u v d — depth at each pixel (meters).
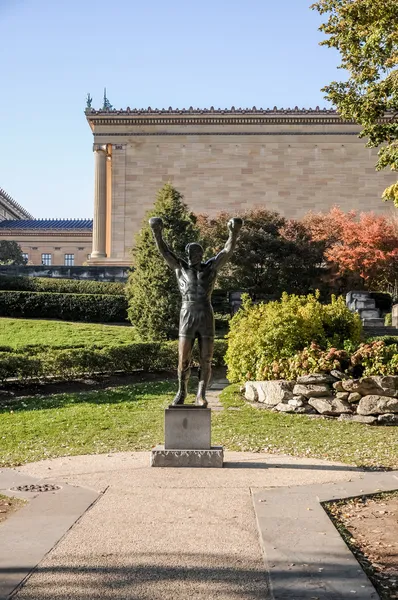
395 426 15.13
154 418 15.39
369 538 6.89
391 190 18.05
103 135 53.03
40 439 13.13
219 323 32.81
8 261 73.25
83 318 34.75
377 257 37.22
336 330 19.56
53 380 21.05
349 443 12.83
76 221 85.62
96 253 52.34
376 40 16.77
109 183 55.25
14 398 18.64
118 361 22.19
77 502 8.12
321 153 52.09
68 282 38.41
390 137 18.48
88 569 5.88
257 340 18.59
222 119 52.44
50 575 5.73
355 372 16.55
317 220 42.31
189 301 10.94
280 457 11.30
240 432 13.88
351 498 8.43
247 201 52.31
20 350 22.42
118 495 8.51
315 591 5.41
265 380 17.83
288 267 39.94
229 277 40.50
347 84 18.47
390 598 5.38
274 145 52.34
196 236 29.69
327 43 18.27
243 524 7.25
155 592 5.41
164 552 6.33
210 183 52.47
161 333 27.47
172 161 52.72
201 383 10.93
